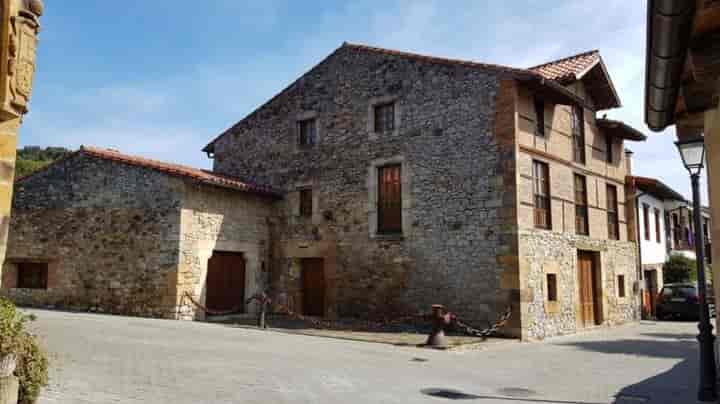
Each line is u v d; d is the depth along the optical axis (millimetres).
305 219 14477
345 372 6906
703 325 6066
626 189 16547
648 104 3582
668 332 13266
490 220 11391
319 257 14125
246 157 15906
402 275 12555
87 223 13867
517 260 10953
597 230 14406
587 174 14195
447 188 12094
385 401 5512
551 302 11945
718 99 2908
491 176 11484
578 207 13781
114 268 13250
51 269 14188
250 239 14359
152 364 6672
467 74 12102
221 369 6605
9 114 3334
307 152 14672
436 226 12164
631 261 16234
